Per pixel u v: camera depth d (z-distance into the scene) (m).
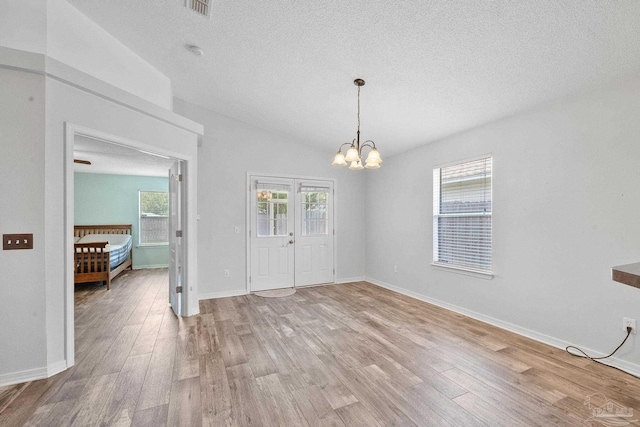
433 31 2.16
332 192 5.45
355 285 5.33
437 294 4.11
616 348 2.38
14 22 2.14
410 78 2.80
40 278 2.13
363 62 2.69
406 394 2.01
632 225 2.29
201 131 3.61
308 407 1.87
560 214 2.73
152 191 6.89
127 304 4.05
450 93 2.92
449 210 4.02
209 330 3.14
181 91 3.93
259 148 4.79
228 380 2.17
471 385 2.12
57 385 2.06
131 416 1.76
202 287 4.37
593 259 2.51
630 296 2.30
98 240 6.05
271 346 2.76
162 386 2.08
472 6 1.88
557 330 2.76
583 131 2.57
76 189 6.32
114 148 3.63
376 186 5.40
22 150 2.07
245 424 1.71
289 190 5.05
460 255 3.85
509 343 2.84
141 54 3.13
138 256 6.70
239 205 4.64
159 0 2.31
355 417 1.78
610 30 1.89
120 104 2.68
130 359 2.47
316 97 3.52
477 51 2.28
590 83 2.44
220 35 2.66
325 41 2.50
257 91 3.63
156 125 3.08
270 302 4.22
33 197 2.10
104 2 2.41
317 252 5.32
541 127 2.89
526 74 2.46
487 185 3.49
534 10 1.84
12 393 1.95
